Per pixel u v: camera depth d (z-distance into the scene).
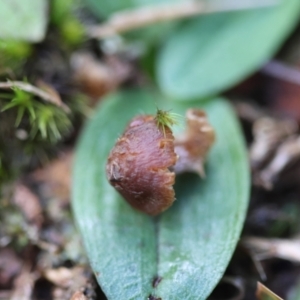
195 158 0.11
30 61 0.12
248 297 0.11
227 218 0.11
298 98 0.13
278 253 0.11
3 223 0.12
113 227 0.11
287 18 0.13
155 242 0.11
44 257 0.12
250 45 0.13
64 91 0.13
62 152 0.13
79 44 0.13
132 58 0.14
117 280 0.10
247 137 0.13
